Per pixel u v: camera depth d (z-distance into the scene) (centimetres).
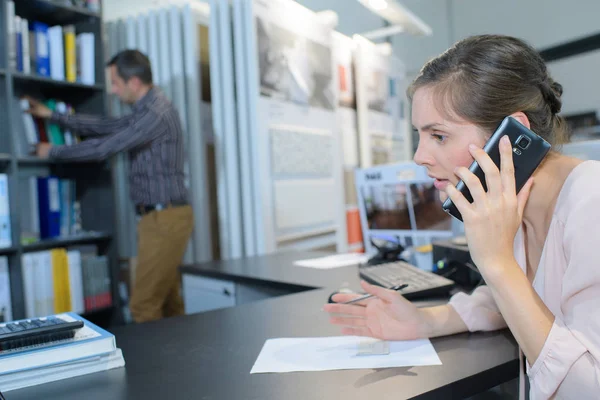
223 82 280
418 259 162
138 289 245
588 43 402
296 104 305
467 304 90
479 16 469
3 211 226
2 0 225
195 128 291
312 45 320
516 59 68
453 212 72
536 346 62
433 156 72
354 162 383
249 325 98
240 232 282
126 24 321
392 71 428
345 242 350
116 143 235
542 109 70
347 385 66
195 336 91
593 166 65
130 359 80
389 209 183
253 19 270
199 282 180
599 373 57
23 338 72
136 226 318
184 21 292
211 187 304
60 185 262
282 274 159
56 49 254
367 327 87
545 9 425
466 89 67
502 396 92
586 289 60
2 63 226
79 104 279
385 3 290
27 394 67
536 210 73
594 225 59
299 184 306
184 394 65
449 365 73
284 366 74
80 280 257
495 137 67
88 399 65
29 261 234
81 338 76
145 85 248
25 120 240
